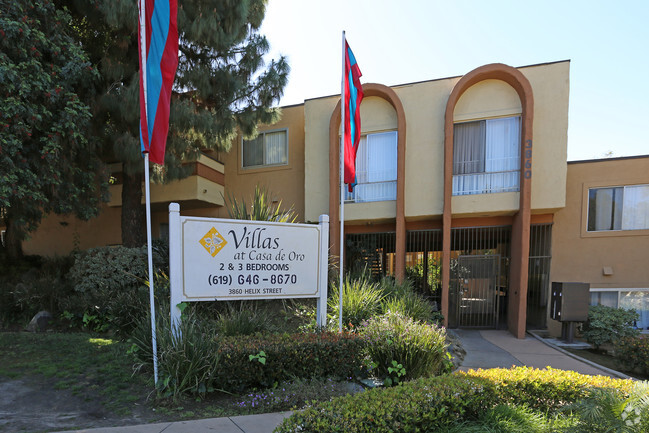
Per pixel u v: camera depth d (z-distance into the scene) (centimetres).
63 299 736
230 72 872
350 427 263
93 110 760
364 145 1034
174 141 825
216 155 1239
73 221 1369
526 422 324
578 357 689
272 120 958
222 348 410
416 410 296
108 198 833
